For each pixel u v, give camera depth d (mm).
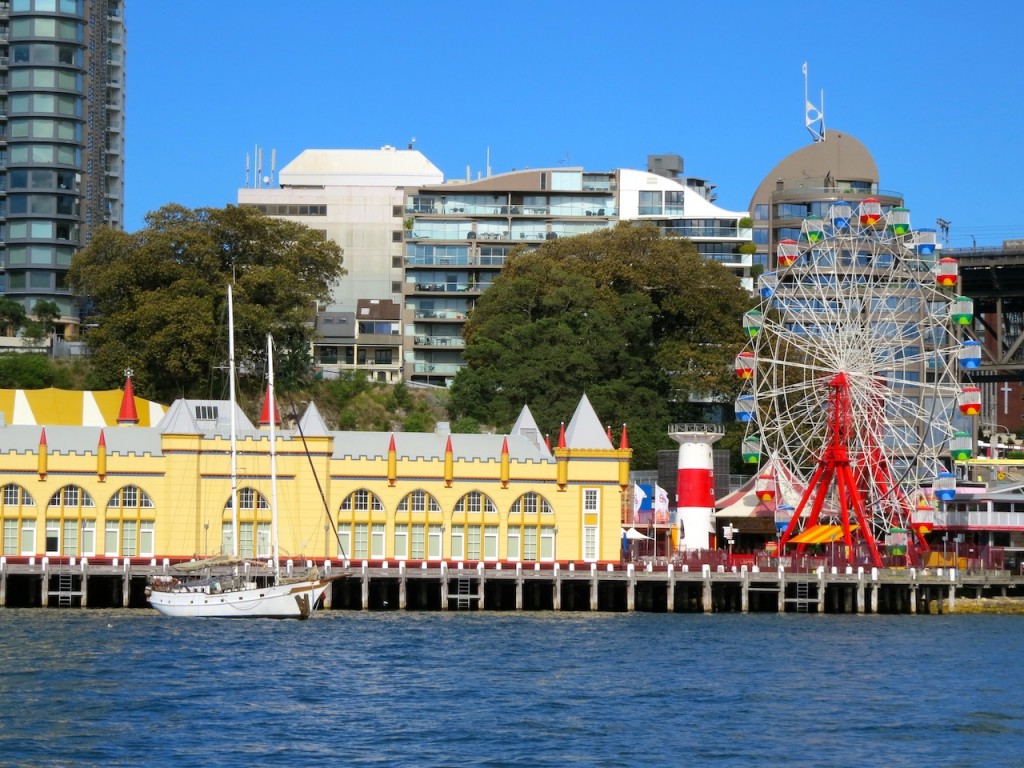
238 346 182000
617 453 145500
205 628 116312
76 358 197750
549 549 144750
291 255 191750
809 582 142500
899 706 88500
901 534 149000
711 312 199125
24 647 103625
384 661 101125
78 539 139000
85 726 78750
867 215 152750
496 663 101188
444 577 134500
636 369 190375
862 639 118688
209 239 183625
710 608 138625
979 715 86188
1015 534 165125
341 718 82000
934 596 149750
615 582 140625
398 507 143000
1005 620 138000
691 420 197375
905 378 191375
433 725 80688
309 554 141000
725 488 176375
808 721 83625
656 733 79812
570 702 87750
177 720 80562
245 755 73438
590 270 199125
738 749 76562
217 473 140250
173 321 175375
